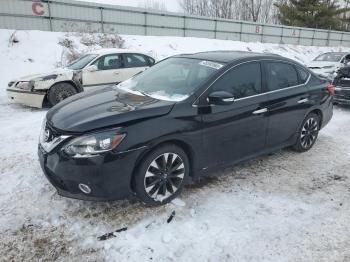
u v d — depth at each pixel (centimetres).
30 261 256
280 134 442
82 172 285
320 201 353
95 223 302
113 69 880
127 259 259
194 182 387
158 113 313
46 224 299
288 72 455
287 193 369
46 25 1853
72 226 297
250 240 285
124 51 918
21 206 325
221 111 354
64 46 1552
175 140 325
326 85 516
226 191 368
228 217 318
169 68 421
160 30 2355
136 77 443
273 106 413
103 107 327
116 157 288
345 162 466
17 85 761
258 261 261
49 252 265
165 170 326
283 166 444
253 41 2939
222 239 285
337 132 627
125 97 360
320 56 1441
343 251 274
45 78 762
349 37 3794
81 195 296
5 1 1698
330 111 534
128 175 300
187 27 2497
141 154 302
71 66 865
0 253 262
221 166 378
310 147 511
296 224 310
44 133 323
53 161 295
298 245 280
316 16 3850
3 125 615
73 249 269
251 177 406
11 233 286
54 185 304
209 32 2633
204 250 271
